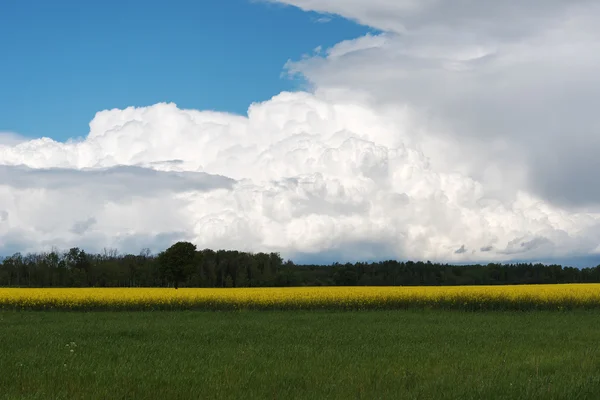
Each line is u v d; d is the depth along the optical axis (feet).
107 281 290.97
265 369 37.93
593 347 48.91
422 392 30.14
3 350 47.85
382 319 85.35
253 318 88.33
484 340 55.72
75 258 289.94
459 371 36.65
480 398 28.53
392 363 40.57
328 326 72.95
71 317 92.17
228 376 34.83
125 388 31.04
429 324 76.07
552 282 275.59
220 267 288.92
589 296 103.60
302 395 30.04
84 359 42.68
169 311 104.32
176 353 46.57
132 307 108.47
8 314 99.19
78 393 30.22
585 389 29.40
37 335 61.36
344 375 35.35
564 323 77.46
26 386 32.17
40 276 284.82
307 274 291.38
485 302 105.29
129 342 55.47
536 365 37.76
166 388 31.42
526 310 103.14
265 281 274.57
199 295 112.37
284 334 62.59
